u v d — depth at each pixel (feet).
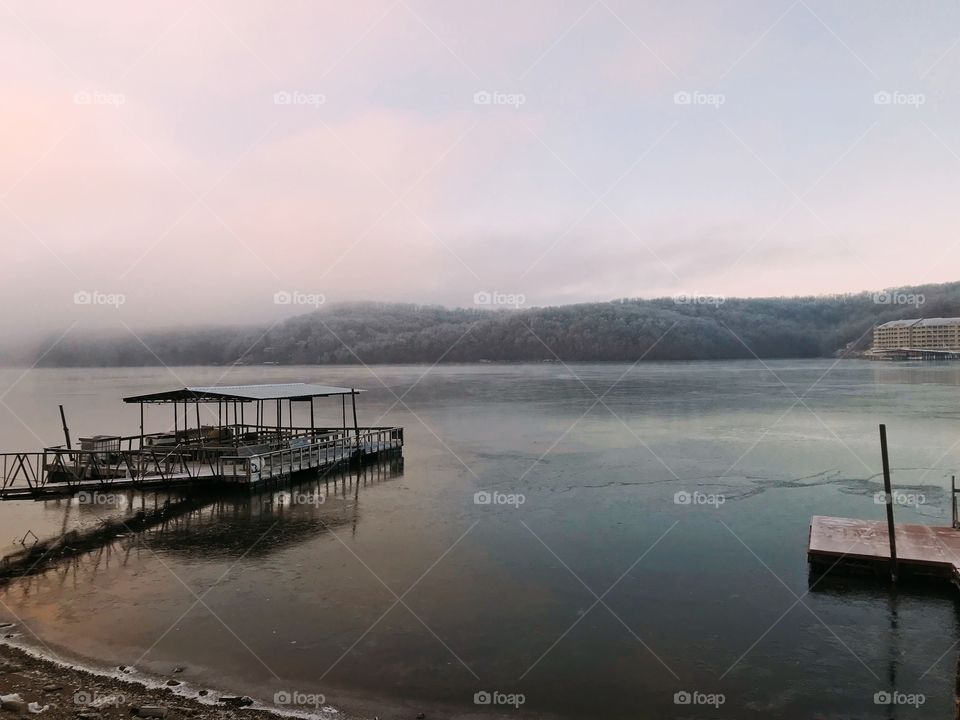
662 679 47.29
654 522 89.10
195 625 56.44
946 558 63.93
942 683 46.73
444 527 86.84
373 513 94.12
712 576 67.92
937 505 97.91
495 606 60.44
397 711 43.14
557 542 80.18
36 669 48.85
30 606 60.85
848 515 92.43
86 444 109.70
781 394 298.15
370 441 142.00
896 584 64.18
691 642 53.11
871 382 365.20
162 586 65.72
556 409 248.73
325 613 58.95
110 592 64.18
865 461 134.31
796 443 158.40
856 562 65.82
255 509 96.17
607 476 121.39
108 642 53.31
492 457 143.33
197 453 112.06
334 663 49.65
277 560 73.56
